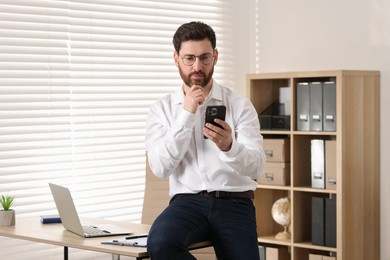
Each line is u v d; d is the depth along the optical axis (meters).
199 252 4.30
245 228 3.55
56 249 5.22
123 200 5.56
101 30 5.42
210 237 3.60
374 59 5.60
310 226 5.67
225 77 6.29
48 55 5.13
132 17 5.61
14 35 4.95
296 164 5.56
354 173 5.35
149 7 5.70
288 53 6.14
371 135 5.48
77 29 5.27
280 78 5.64
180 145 3.56
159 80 5.82
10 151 4.96
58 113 5.18
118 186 5.52
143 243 3.37
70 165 5.26
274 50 6.22
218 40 6.23
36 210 5.09
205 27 3.63
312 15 5.96
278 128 5.66
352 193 5.34
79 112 5.30
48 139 5.12
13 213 4.02
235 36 6.31
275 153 5.62
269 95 5.94
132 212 5.64
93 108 5.37
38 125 5.08
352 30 5.73
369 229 5.48
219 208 3.56
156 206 4.62
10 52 4.94
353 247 5.36
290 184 5.61
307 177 5.66
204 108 3.76
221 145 3.44
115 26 5.49
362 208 5.41
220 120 3.42
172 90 5.90
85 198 5.34
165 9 5.83
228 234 3.52
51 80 5.14
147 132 3.83
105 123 5.46
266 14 6.27
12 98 4.95
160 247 3.25
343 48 5.78
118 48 5.52
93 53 5.37
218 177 3.62
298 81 5.64
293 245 5.53
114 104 5.51
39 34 5.07
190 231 3.44
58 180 5.20
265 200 5.89
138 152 5.66
